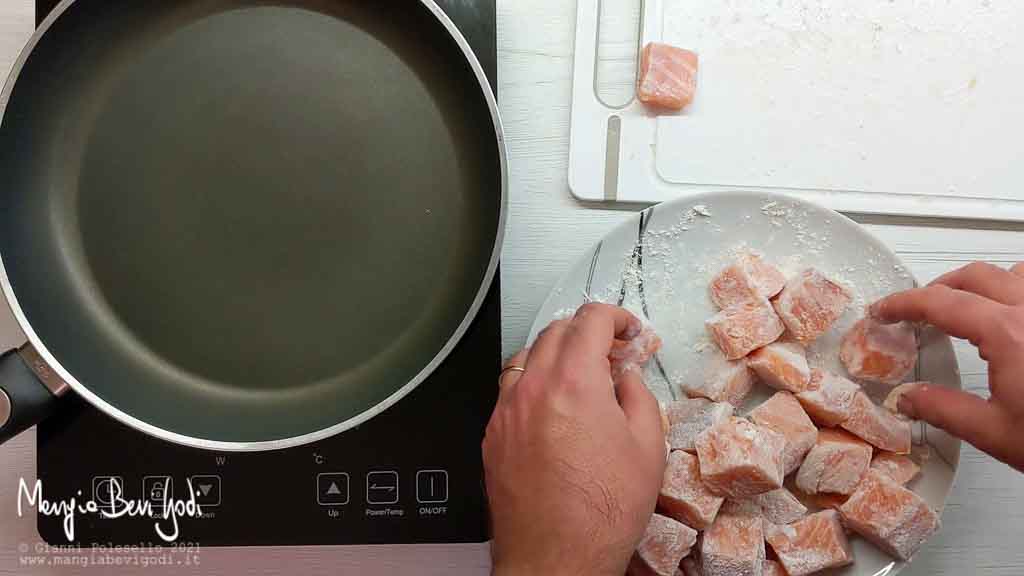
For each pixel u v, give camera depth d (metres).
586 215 0.69
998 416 0.54
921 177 0.69
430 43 0.62
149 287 0.62
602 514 0.48
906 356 0.63
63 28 0.58
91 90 0.62
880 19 0.69
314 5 0.62
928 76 0.69
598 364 0.51
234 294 0.62
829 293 0.62
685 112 0.69
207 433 0.62
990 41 0.69
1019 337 0.53
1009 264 0.69
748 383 0.66
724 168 0.69
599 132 0.69
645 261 0.66
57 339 0.60
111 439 0.63
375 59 0.62
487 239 0.62
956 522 0.69
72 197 0.62
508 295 0.69
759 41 0.69
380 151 0.62
